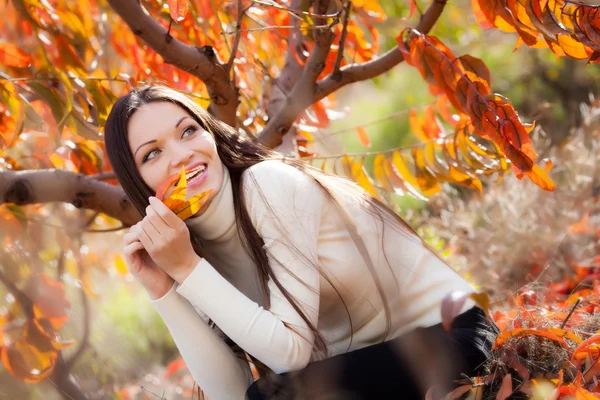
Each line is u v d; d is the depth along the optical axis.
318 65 3.39
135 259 2.67
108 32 3.84
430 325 2.72
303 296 2.57
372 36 3.95
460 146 3.43
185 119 2.73
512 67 8.13
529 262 4.40
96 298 3.92
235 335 2.57
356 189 2.90
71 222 3.58
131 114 2.74
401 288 2.77
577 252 4.25
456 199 5.29
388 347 2.58
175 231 2.55
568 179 4.84
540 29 2.70
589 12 2.64
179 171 2.68
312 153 4.02
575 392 2.37
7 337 3.09
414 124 3.78
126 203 3.33
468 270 4.48
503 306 3.85
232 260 2.84
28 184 3.15
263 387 2.54
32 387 3.03
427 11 3.21
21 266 3.19
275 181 2.66
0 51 3.03
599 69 7.76
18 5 3.14
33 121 3.36
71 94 2.85
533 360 2.66
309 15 3.16
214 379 2.75
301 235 2.61
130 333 4.82
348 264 2.70
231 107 3.28
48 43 3.50
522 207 4.68
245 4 3.98
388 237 2.82
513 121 2.83
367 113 8.88
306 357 2.57
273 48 4.28
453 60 2.95
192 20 3.67
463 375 2.51
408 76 9.08
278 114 3.49
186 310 2.73
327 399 2.48
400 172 3.59
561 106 7.43
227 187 2.74
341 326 2.83
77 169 3.74
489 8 2.85
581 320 3.01
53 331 3.10
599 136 5.03
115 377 3.37
